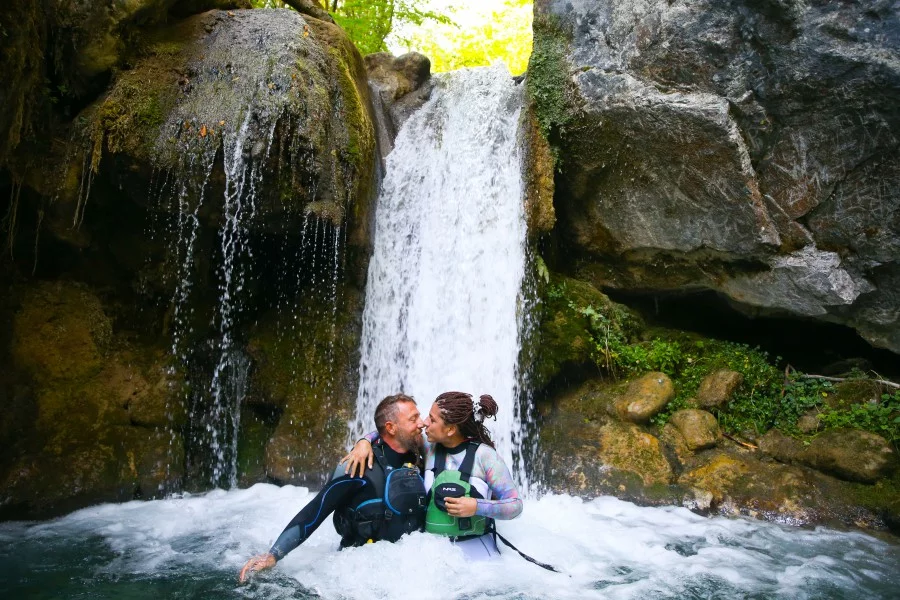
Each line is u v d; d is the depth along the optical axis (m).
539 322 6.40
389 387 6.33
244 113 5.23
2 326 5.42
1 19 4.49
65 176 5.16
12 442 5.22
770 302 6.27
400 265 6.56
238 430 6.30
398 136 7.24
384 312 6.45
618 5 6.18
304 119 5.34
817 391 6.23
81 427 5.52
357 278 6.23
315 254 6.02
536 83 6.57
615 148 6.34
